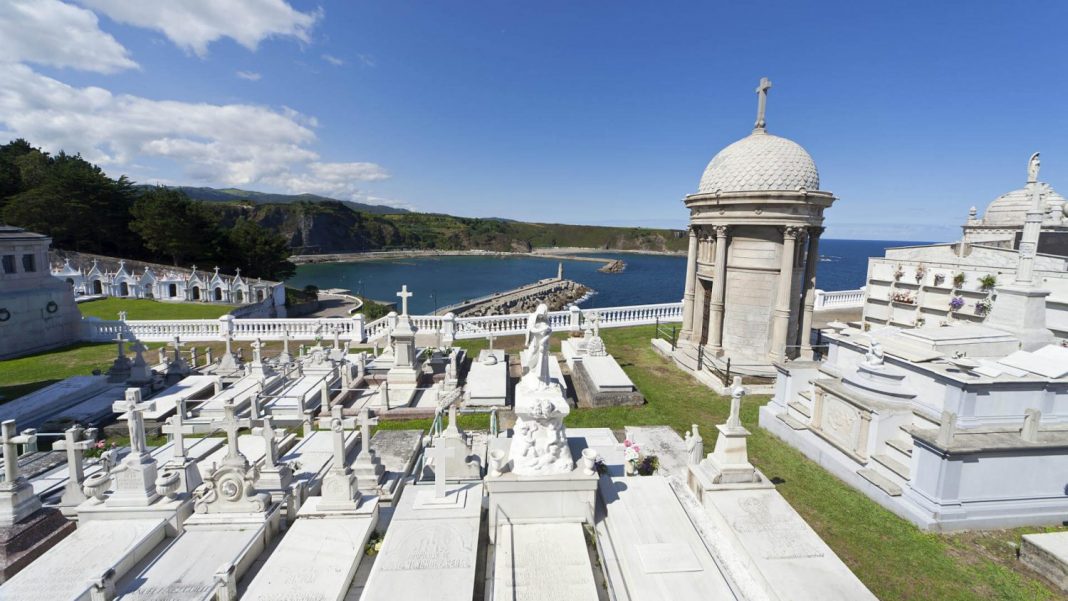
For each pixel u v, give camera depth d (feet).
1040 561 29.25
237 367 69.51
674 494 33.76
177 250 230.68
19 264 89.04
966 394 37.55
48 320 92.12
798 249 67.56
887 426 38.88
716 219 69.21
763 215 64.80
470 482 35.45
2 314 85.10
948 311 81.25
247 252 256.73
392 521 30.07
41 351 89.30
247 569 29.01
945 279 81.71
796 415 49.26
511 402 61.62
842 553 31.22
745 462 35.42
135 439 31.86
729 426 35.53
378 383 68.08
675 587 25.23
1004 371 39.63
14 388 68.33
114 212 239.09
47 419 52.90
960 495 33.30
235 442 31.94
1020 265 51.34
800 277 69.21
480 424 53.67
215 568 27.40
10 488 29.81
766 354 68.69
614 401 59.47
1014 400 38.01
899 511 35.40
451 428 37.55
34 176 242.17
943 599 27.40
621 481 35.32
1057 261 72.23
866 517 35.17
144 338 98.53
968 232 97.45
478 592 26.40
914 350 46.24
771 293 67.56
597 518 31.81
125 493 31.40
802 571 26.68
